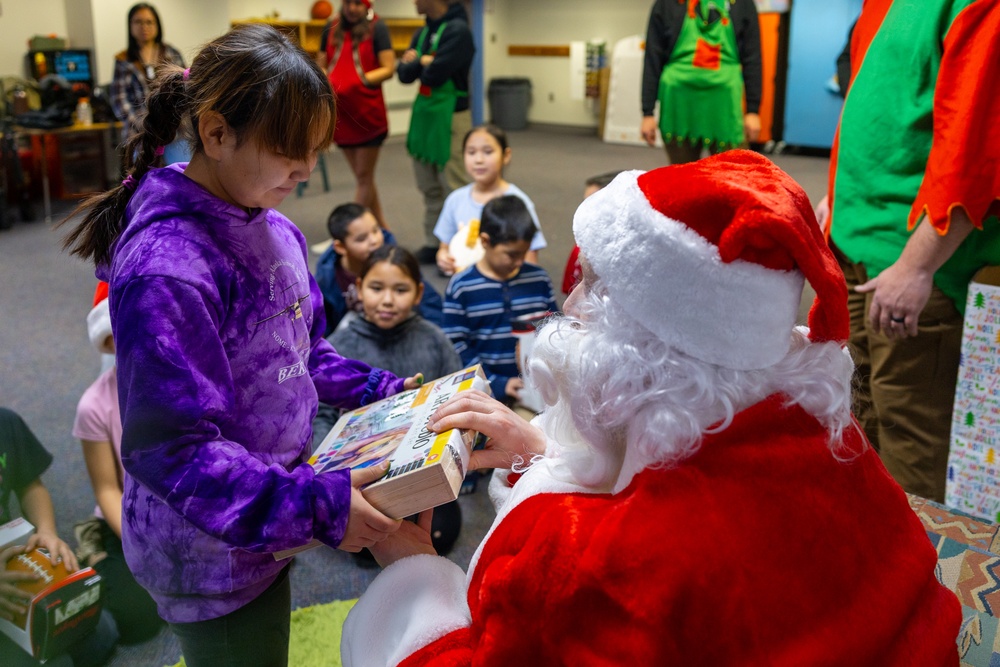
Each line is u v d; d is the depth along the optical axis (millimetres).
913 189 1676
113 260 958
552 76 10844
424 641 875
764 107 8094
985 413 1592
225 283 945
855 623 729
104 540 1903
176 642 1798
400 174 7688
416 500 877
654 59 4223
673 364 761
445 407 1019
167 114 974
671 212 734
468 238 3277
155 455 881
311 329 1215
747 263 719
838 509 752
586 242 801
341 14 4520
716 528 720
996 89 1453
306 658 1753
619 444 840
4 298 4301
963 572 1141
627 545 724
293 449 1064
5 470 1657
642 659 701
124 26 6973
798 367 784
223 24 7438
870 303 1797
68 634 1549
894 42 1683
